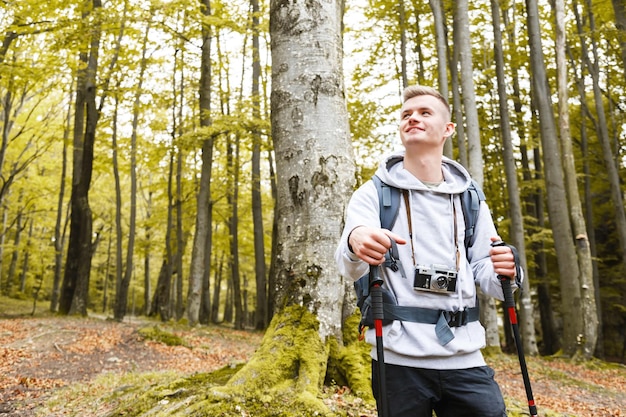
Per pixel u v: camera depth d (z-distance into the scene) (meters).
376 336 1.46
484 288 1.68
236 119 13.00
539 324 18.23
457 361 1.54
